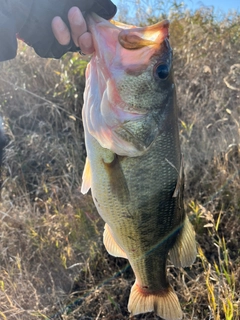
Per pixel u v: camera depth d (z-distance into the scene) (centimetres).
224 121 78
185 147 71
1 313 47
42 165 78
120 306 54
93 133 36
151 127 36
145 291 42
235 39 102
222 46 98
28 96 89
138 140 36
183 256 41
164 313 42
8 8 33
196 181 69
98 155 37
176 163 37
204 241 59
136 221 38
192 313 47
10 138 79
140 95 35
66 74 86
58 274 57
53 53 35
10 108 89
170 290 42
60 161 74
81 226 62
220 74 90
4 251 58
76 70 88
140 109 35
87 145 38
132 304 43
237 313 45
